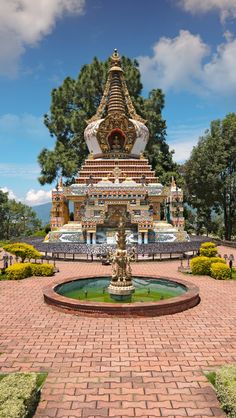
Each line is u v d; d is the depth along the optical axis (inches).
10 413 210.8
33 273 800.9
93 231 1171.3
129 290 557.6
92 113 1989.4
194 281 735.1
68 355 351.9
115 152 1539.1
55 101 2085.4
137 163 1492.4
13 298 589.6
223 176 1911.9
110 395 274.7
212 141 1835.6
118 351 362.0
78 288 649.6
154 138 2118.6
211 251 1009.5
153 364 331.3
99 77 2073.1
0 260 1096.8
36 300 575.8
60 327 437.1
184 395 275.0
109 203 1209.4
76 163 1923.0
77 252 1038.4
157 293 598.2
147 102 2121.1
